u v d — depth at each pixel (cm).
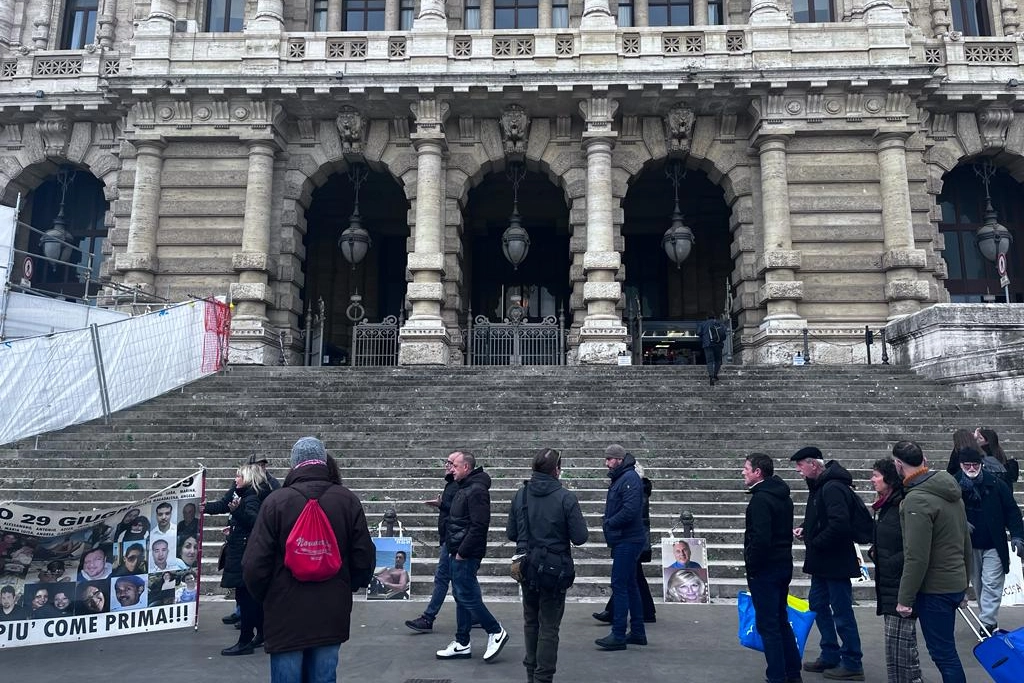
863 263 2134
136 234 2173
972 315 1647
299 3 2453
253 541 442
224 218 2222
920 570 510
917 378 1638
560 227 2808
